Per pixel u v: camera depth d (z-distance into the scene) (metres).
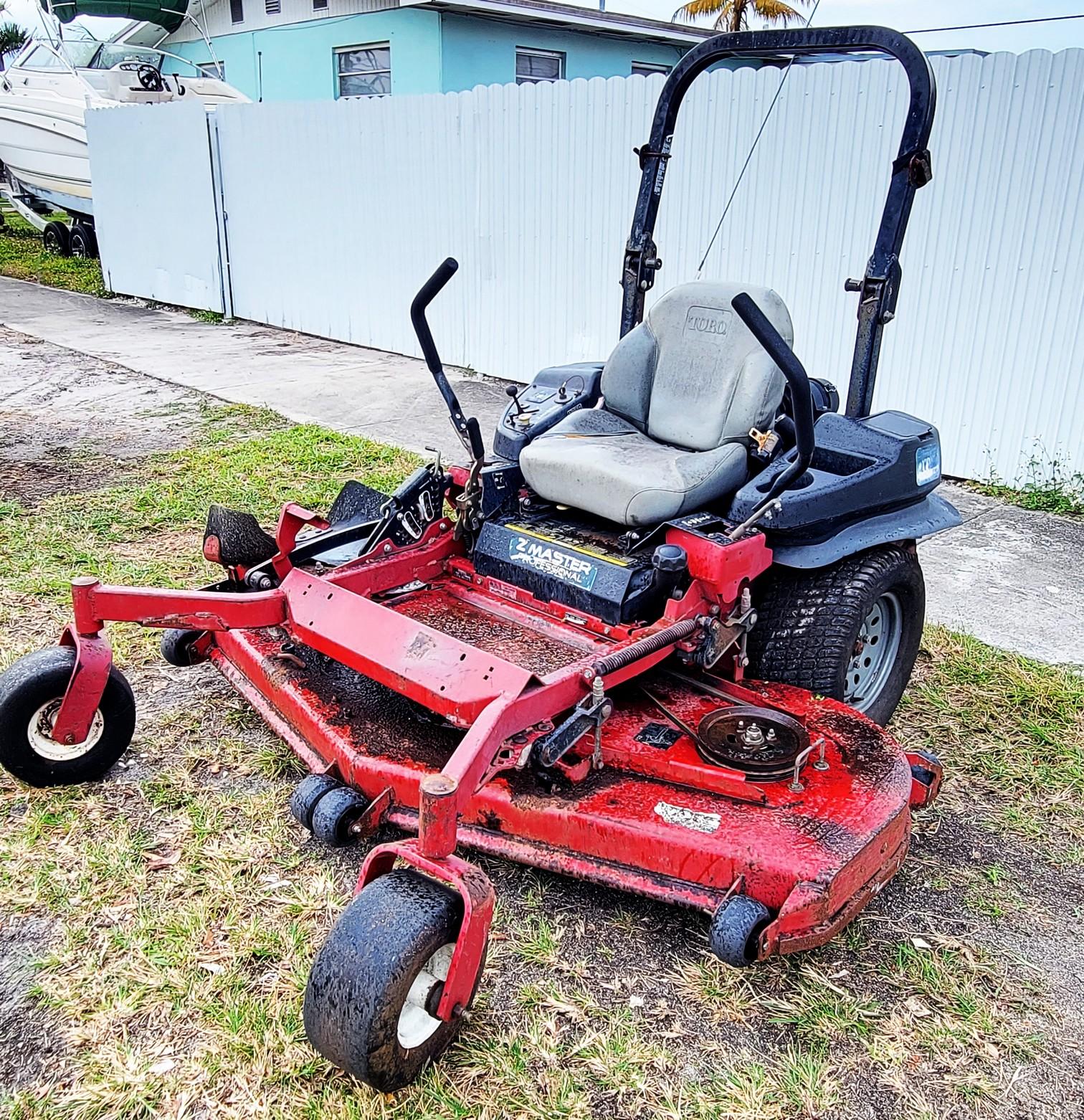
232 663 3.55
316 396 8.59
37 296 13.91
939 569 5.32
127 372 9.32
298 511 3.79
